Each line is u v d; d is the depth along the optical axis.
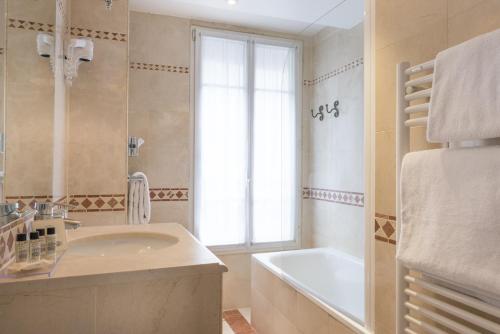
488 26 1.02
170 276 1.02
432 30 1.21
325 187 2.99
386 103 1.42
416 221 1.10
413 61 1.29
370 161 1.52
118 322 0.98
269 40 3.19
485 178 0.89
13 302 0.88
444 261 0.98
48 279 0.90
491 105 0.88
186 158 2.95
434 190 1.04
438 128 1.02
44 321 0.91
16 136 1.35
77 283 0.92
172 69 2.93
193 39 2.99
